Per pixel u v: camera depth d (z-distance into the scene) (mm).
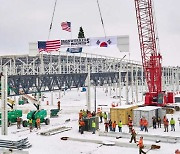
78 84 51969
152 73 58844
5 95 35188
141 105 50812
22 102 81062
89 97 51812
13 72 102375
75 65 118312
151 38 58531
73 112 60562
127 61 108375
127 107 43031
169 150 27719
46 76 43375
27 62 104250
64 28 57156
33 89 54469
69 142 31812
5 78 35125
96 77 58219
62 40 46469
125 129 38125
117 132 34000
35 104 50438
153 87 58500
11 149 27156
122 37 42656
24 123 42031
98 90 130500
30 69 108688
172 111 53344
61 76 46781
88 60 120375
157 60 58688
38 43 48062
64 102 87125
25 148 29078
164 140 31156
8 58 105250
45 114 44219
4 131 35094
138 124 40188
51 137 34500
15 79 38094
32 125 39938
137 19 58812
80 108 68500
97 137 33812
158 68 58500
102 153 27094
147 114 39625
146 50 59188
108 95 110312
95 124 37406
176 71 134500
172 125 36312
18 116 44375
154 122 38219
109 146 29797
